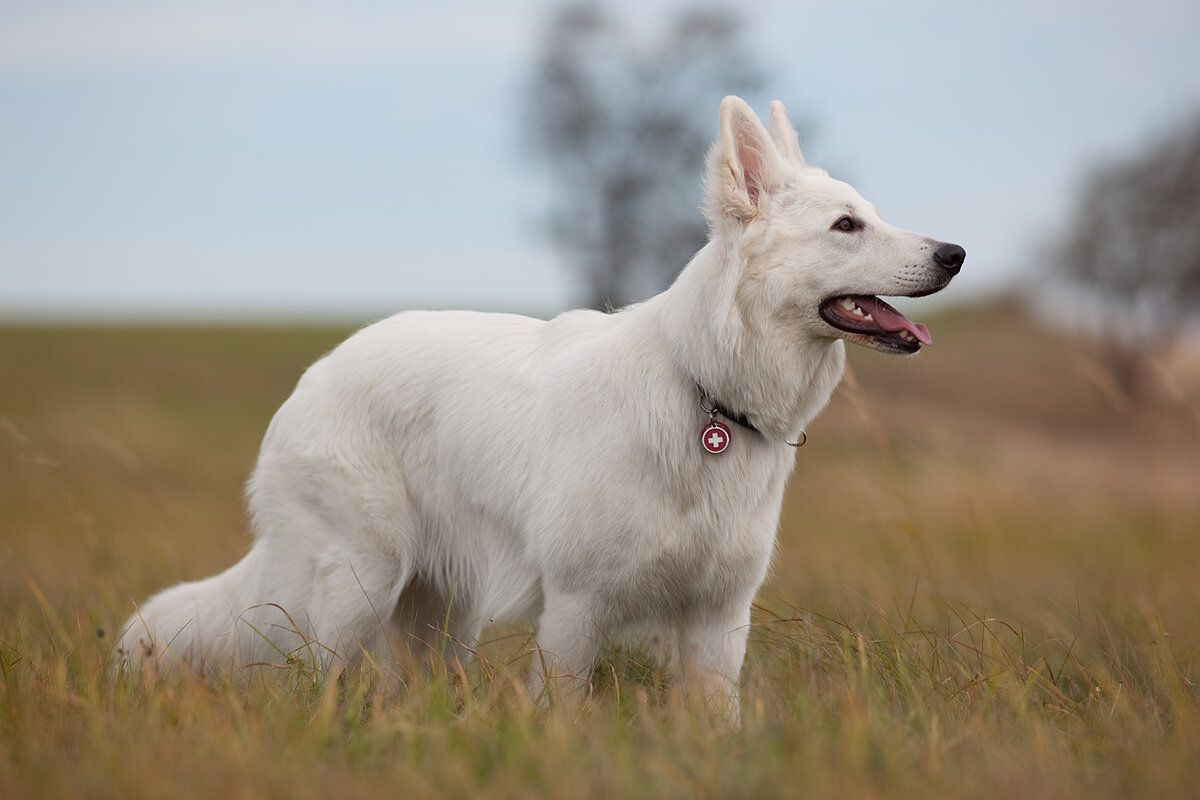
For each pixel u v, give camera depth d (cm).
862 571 744
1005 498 1237
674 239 3344
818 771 333
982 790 333
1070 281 4403
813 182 458
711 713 418
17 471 1346
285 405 542
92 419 2233
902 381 3850
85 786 323
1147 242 4228
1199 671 502
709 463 446
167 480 1382
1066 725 417
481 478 498
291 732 371
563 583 461
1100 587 746
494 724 384
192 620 548
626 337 465
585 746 365
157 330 4884
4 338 4194
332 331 5053
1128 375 3797
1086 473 1580
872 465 1209
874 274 444
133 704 412
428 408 516
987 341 4494
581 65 3419
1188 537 1024
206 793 323
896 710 412
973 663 496
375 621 516
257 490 540
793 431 464
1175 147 4288
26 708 396
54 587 731
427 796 319
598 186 3381
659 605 471
